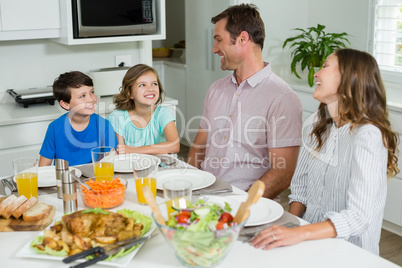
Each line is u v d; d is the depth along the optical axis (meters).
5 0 2.73
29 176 1.57
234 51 2.05
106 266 1.16
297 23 3.96
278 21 3.86
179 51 5.02
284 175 2.03
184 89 4.52
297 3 3.91
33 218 1.38
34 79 3.15
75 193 1.46
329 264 1.18
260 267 1.16
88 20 2.86
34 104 3.03
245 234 1.30
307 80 3.70
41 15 2.85
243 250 1.24
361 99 1.51
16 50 3.06
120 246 1.20
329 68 1.55
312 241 1.30
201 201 1.27
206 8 3.92
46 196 1.64
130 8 2.97
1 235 1.34
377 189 1.41
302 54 3.51
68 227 1.26
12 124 2.71
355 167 1.44
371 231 1.52
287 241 1.26
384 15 3.34
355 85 1.51
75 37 2.88
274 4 3.79
